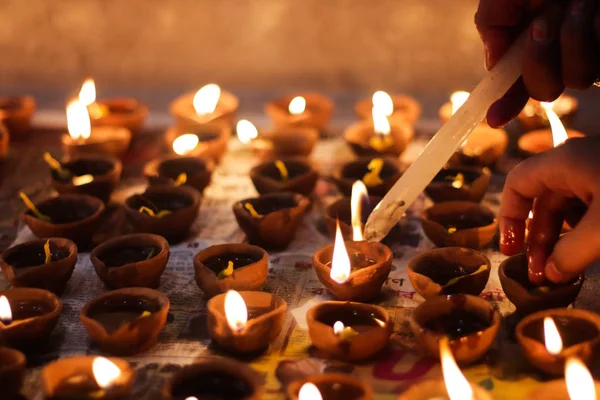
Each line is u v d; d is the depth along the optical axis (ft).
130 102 4.66
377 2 5.08
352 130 4.34
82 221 3.62
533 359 3.02
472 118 3.21
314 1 5.12
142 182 4.16
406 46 5.13
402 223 3.80
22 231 3.79
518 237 3.25
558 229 3.22
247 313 3.23
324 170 4.24
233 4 5.16
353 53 5.19
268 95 5.22
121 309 3.26
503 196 3.24
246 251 3.46
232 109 4.57
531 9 3.32
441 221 3.70
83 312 3.18
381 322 3.17
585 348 2.98
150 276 3.39
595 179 3.01
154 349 3.18
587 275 3.44
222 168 4.28
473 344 3.04
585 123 4.75
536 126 4.32
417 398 2.89
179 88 5.29
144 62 5.29
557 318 3.12
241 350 3.13
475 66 5.11
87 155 4.13
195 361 3.13
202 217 3.89
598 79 3.36
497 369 3.07
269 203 3.78
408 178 3.28
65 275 3.39
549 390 2.87
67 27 5.27
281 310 3.15
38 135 4.61
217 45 5.25
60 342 3.21
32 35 5.28
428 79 5.17
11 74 5.32
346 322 3.19
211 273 3.33
